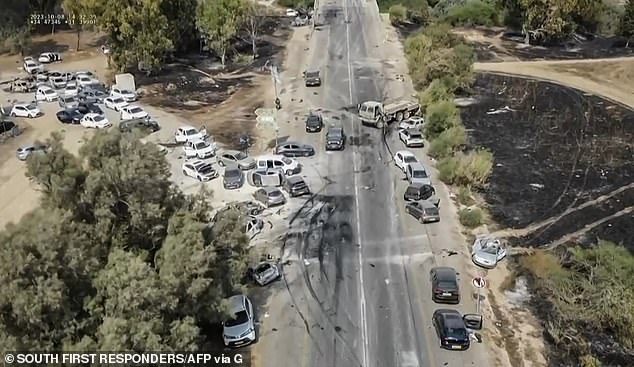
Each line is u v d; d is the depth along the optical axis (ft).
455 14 336.49
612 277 119.65
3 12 302.25
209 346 107.45
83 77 243.81
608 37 315.99
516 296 121.39
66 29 324.39
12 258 77.77
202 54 283.38
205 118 211.20
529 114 216.33
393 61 277.44
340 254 134.51
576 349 107.34
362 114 204.64
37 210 88.69
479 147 188.24
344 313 116.26
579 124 207.51
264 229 144.15
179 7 266.36
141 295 81.92
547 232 143.13
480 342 108.88
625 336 110.32
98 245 91.71
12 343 76.33
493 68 267.80
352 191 161.58
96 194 93.04
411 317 114.93
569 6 287.07
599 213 151.23
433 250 135.95
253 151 184.44
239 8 261.85
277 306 118.52
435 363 103.76
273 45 301.43
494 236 141.49
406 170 168.04
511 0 327.26
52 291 78.33
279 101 225.97
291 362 104.27
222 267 101.76
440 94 217.36
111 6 232.32
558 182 167.02
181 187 161.58
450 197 158.92
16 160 180.75
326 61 277.64
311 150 181.37
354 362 104.06
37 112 213.05
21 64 275.80
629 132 200.75
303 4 377.30
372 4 383.04
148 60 240.73
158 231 97.50
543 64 273.54
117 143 96.53
